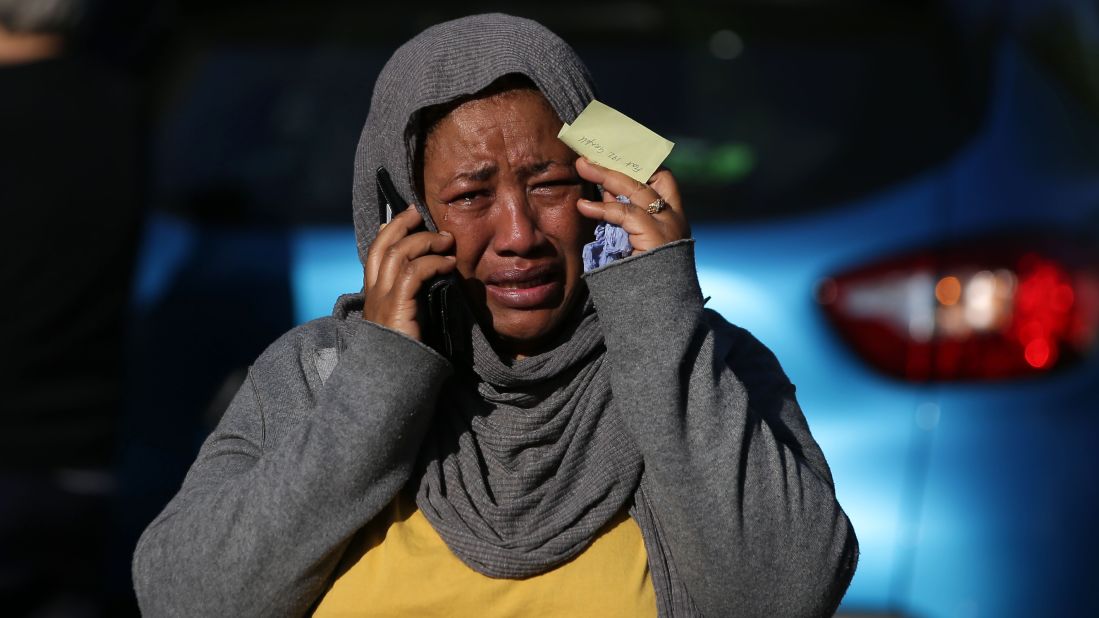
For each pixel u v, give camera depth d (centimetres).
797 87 862
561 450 524
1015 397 782
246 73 948
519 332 534
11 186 759
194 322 860
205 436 847
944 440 773
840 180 817
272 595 496
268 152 910
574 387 532
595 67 888
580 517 518
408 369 500
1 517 755
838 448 773
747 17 891
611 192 517
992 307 785
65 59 780
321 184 888
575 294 539
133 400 855
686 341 501
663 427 496
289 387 542
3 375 755
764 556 496
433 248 518
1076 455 782
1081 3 1015
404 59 539
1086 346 802
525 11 917
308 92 934
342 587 514
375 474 500
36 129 766
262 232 870
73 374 774
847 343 779
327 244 854
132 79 812
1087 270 817
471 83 519
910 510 770
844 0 885
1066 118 890
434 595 507
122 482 849
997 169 816
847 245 792
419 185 544
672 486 496
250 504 495
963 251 791
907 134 832
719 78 873
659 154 520
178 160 916
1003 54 873
